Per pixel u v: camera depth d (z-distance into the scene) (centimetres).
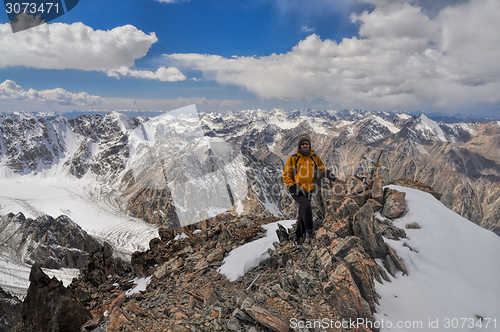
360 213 577
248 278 561
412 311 459
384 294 490
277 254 611
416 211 678
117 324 452
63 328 520
